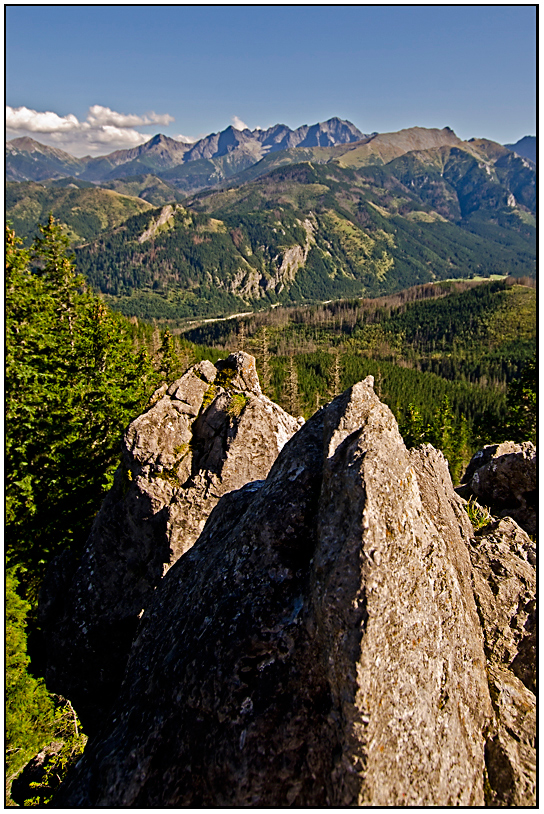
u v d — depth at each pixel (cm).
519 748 739
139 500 1834
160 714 784
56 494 2881
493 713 784
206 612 835
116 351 3822
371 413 813
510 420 5006
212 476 1834
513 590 967
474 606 916
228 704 708
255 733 673
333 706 641
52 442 2983
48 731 1752
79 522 2870
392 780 595
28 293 3719
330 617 651
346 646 627
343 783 582
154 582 1805
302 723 660
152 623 1020
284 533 812
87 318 4047
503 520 1169
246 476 1867
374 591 646
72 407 3203
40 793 1397
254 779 646
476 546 1077
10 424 2897
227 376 2117
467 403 15050
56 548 2789
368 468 718
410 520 754
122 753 773
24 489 2770
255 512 885
